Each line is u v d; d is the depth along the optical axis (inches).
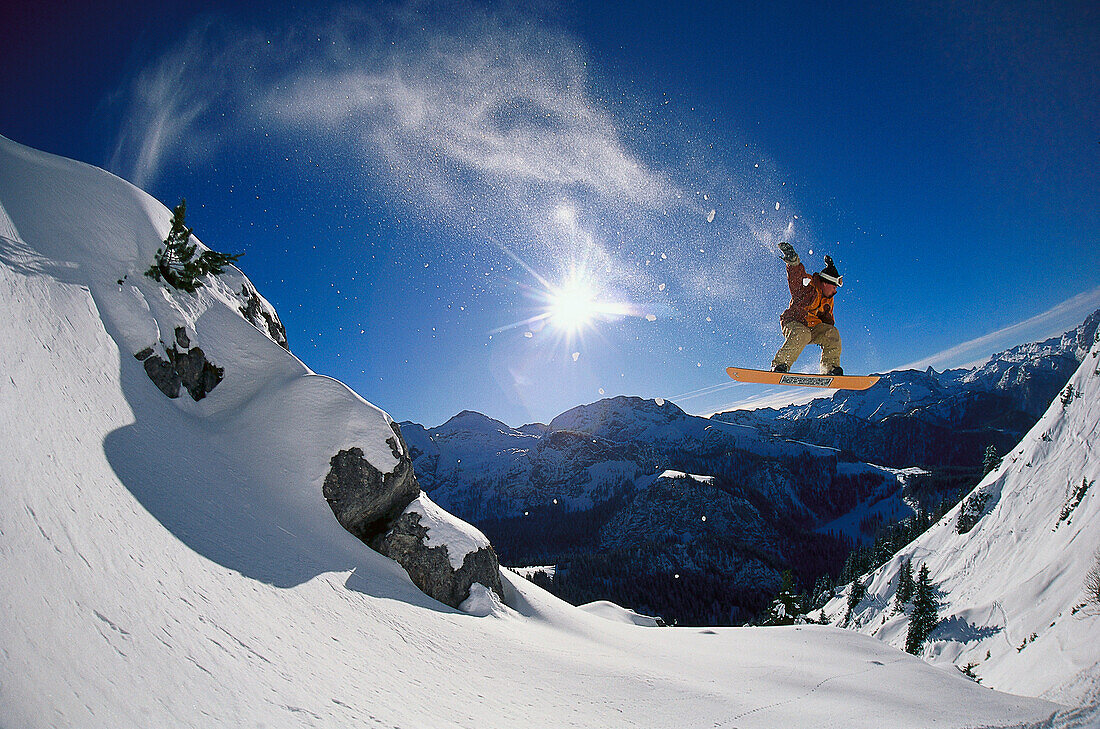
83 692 151.3
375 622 458.0
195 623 251.9
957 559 2461.9
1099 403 2066.9
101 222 576.4
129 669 179.8
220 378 658.8
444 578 666.8
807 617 3959.2
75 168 602.2
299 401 666.2
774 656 870.4
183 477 436.1
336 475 637.9
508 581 855.1
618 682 549.3
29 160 551.2
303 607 390.0
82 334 447.5
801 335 346.9
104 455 345.4
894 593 2886.3
